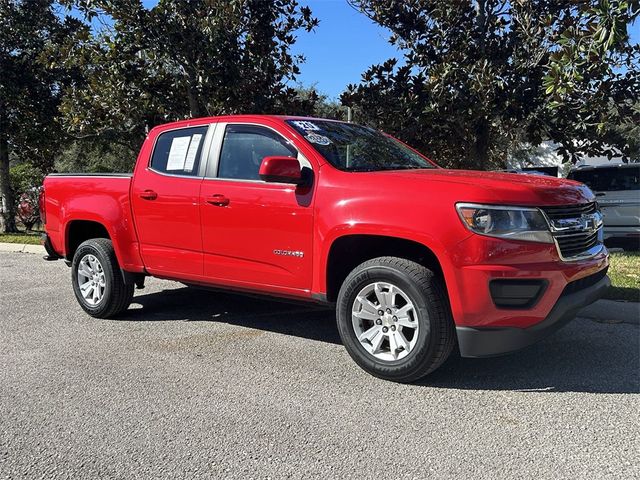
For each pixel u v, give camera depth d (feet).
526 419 11.69
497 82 29.81
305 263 14.80
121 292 19.70
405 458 10.21
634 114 28.84
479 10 32.83
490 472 9.70
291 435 11.17
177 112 35.99
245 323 19.49
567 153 32.14
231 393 13.29
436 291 12.92
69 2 32.89
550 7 31.37
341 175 14.35
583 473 9.62
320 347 16.74
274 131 15.90
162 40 32.17
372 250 14.76
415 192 13.14
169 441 11.00
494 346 12.55
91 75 35.19
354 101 32.86
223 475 9.76
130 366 15.21
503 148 44.29
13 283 27.20
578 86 27.84
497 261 12.32
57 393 13.43
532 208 12.50
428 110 30.42
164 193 17.76
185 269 17.61
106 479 9.71
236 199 15.97
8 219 52.80
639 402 12.41
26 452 10.68
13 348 16.90
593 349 15.92
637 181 33.53
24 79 46.93
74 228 21.13
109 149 61.11
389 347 13.99
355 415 12.01
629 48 27.84
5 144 50.96
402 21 33.94
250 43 35.19
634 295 20.26
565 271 12.71
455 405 12.43
